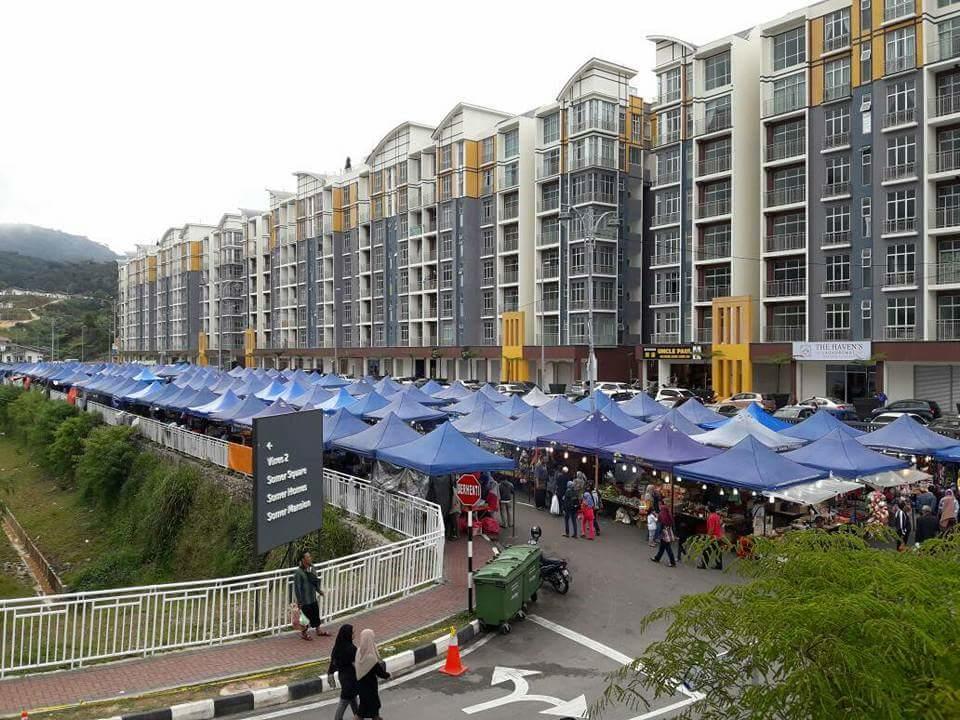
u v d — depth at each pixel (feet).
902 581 16.79
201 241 413.59
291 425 47.55
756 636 16.25
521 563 45.11
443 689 35.12
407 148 254.68
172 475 97.76
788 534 21.29
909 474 66.23
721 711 17.47
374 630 42.39
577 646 40.86
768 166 158.92
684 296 176.24
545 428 84.53
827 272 148.36
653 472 74.08
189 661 37.70
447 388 137.49
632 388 171.12
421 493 64.90
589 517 63.93
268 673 35.99
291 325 327.88
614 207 197.98
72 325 565.94
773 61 159.43
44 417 163.12
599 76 196.44
